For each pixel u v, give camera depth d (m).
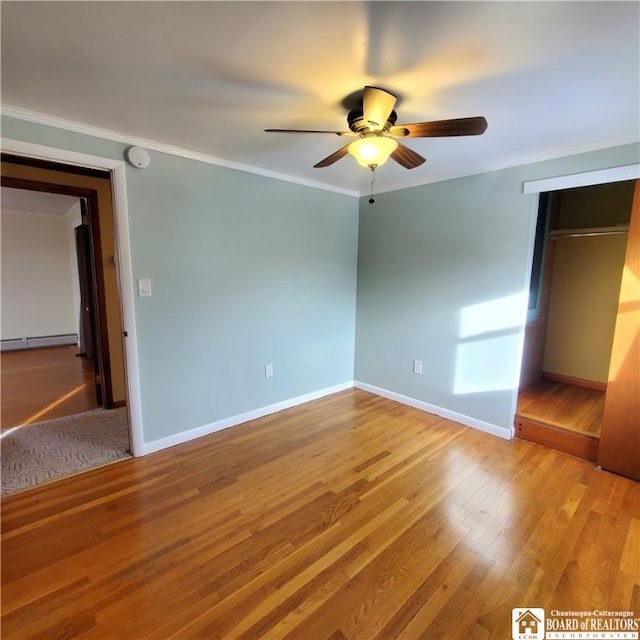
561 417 2.94
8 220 5.88
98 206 3.31
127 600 1.49
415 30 1.32
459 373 3.26
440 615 1.45
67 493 2.21
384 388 3.93
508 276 2.88
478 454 2.71
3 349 5.96
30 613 1.43
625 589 1.57
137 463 2.55
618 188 3.47
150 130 2.28
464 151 2.61
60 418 3.32
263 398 3.38
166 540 1.83
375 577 1.62
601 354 3.65
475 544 1.82
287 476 2.41
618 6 1.18
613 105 1.90
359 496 2.20
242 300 3.11
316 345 3.79
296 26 1.30
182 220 2.68
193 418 2.92
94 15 1.24
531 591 1.56
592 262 3.65
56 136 2.12
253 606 1.48
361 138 1.85
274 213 3.23
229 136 2.37
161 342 2.68
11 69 1.59
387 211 3.71
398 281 3.68
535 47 1.41
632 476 2.38
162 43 1.41
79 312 5.99
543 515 2.04
